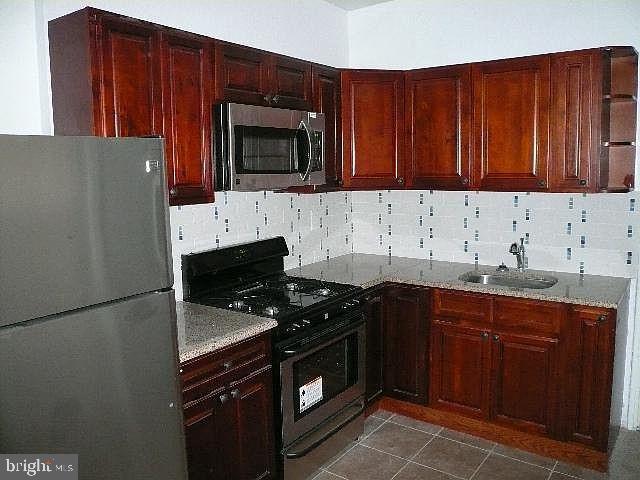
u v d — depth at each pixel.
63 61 1.97
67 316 1.37
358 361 2.82
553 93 2.75
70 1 2.14
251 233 3.01
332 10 3.60
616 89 2.84
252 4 2.94
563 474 2.56
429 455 2.76
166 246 1.62
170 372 1.67
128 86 1.96
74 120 1.96
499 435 2.84
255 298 2.61
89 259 1.41
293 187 2.93
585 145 2.71
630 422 3.01
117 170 1.47
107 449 1.50
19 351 1.28
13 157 1.24
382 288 3.10
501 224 3.30
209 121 2.30
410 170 3.26
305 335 2.43
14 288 1.26
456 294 2.86
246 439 2.18
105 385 1.48
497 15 3.19
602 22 2.88
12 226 1.24
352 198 3.85
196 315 2.32
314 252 3.53
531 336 2.65
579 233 3.06
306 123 2.73
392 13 3.57
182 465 1.75
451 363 2.94
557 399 2.62
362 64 3.75
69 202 1.35
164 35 2.08
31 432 1.32
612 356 2.46
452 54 3.37
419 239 3.63
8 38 2.12
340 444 2.75
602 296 2.51
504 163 2.94
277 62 2.66
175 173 2.16
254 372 2.19
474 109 2.99
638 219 2.88
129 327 1.53
